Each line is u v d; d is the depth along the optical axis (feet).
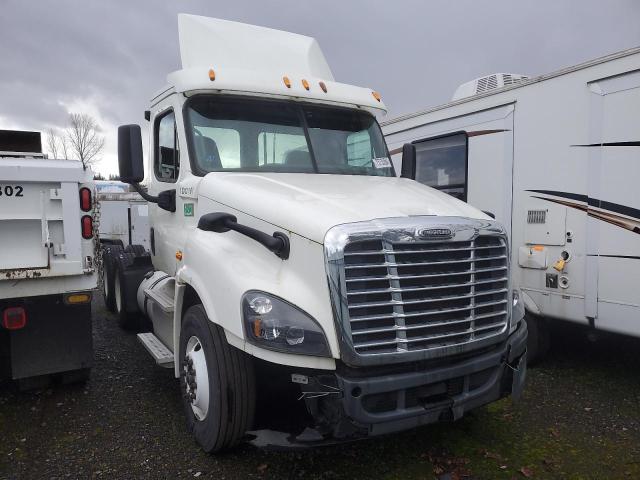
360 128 17.01
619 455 12.71
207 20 16.97
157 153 17.38
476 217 11.91
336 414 9.91
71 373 15.75
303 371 10.11
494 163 19.98
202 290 11.87
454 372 10.69
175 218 15.57
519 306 12.66
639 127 15.33
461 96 23.79
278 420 11.18
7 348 14.53
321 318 9.93
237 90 14.92
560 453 12.76
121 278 22.72
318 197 11.79
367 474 11.69
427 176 23.38
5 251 12.82
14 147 16.85
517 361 12.42
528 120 18.61
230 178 13.42
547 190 17.94
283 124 15.61
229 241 12.02
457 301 10.96
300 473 11.68
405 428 10.38
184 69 15.12
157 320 16.71
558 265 17.52
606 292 16.26
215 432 11.47
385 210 11.06
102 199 38.75
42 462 12.03
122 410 14.75
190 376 12.60
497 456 12.55
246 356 11.22
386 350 10.07
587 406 15.51
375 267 10.08
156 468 11.79
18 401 15.28
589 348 21.06
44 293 13.41
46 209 13.16
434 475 11.73
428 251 10.52
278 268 10.85
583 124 16.76
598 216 16.39
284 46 17.74
